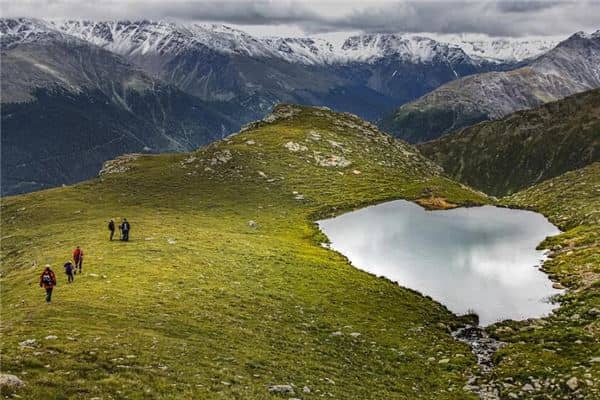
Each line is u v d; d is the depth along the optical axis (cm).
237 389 3241
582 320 5572
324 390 3622
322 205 13700
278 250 8756
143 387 2995
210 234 9812
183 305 5112
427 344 5200
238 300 5584
